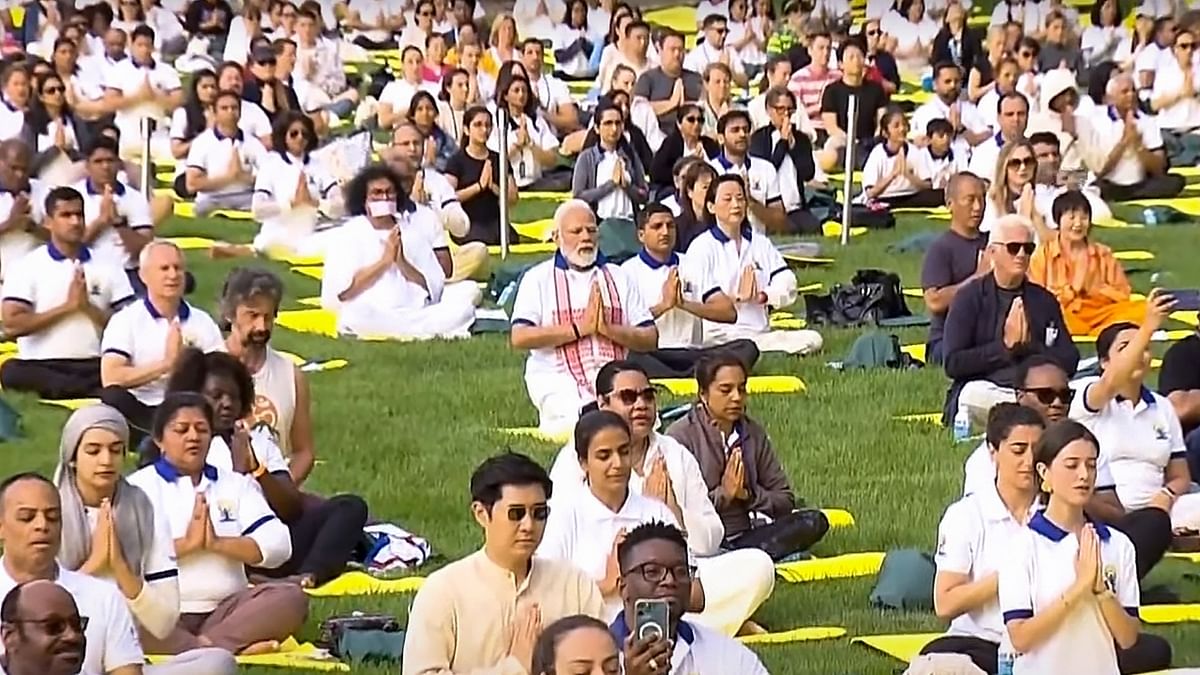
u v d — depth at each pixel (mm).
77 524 18125
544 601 16703
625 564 15984
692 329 29672
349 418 27594
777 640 19969
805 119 48938
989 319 26812
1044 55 60906
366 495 24375
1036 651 17516
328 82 56281
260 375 23047
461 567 16672
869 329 32844
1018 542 17625
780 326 33000
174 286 25484
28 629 15375
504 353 31438
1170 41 57531
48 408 27875
